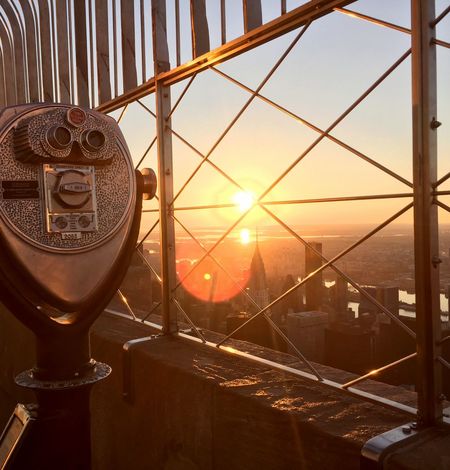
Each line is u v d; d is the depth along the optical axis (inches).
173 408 50.9
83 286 36.2
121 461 58.7
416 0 35.2
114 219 37.5
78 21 78.1
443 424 35.9
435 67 35.9
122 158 38.2
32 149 32.9
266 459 41.6
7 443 37.3
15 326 78.1
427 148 35.4
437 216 35.8
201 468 47.9
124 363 57.3
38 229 34.1
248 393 44.1
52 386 35.5
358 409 41.1
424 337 35.9
